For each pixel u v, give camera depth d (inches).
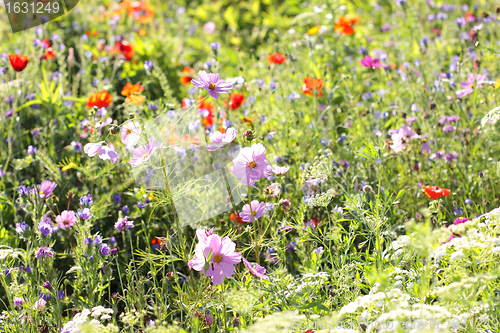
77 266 89.6
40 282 92.1
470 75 138.9
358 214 90.0
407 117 148.1
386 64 178.5
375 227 89.0
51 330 85.9
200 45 270.8
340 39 233.3
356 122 144.3
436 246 67.0
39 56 176.2
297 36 223.8
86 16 264.2
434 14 265.4
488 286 74.3
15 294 84.3
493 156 131.0
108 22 249.9
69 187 122.3
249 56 239.8
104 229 122.3
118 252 108.5
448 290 62.4
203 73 88.9
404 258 83.0
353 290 86.4
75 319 71.8
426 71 167.3
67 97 164.6
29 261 88.4
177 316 97.0
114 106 185.3
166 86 147.9
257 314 81.2
